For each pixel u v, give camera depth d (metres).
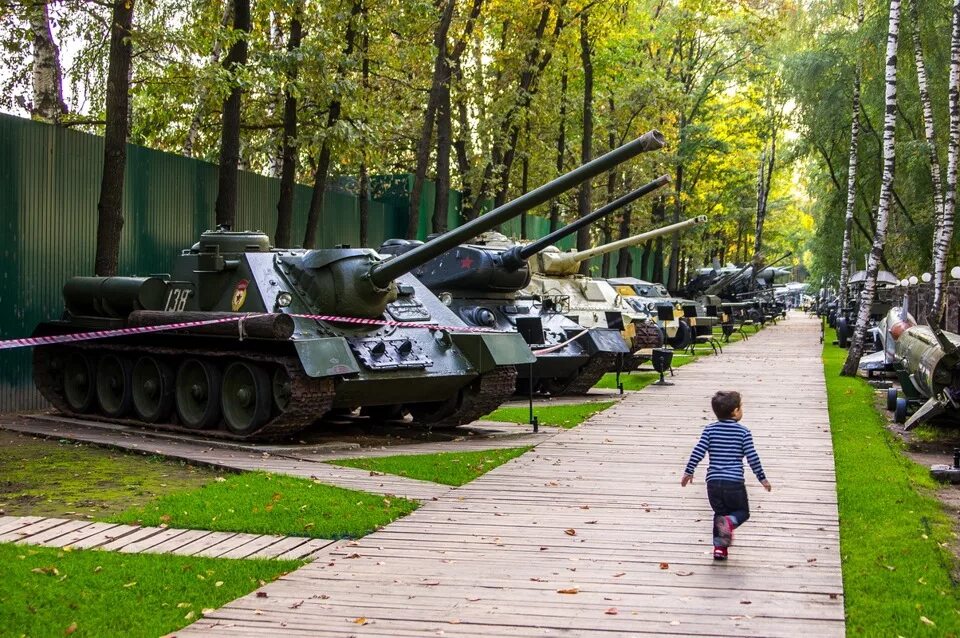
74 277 17.58
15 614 6.61
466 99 33.38
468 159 37.66
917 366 16.38
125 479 11.65
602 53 38.16
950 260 34.81
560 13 31.34
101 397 16.39
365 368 14.15
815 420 17.17
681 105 47.09
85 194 18.45
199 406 15.04
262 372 13.98
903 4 31.17
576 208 47.81
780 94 42.25
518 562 8.08
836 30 36.97
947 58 31.38
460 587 7.39
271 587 7.37
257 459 12.80
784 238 83.56
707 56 50.53
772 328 57.50
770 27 38.62
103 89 24.27
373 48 26.50
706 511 9.99
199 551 8.34
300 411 13.48
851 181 35.75
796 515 9.81
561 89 36.97
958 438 15.86
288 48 21.58
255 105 25.56
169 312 14.98
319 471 11.92
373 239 29.80
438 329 15.59
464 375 15.21
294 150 22.09
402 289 16.23
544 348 20.27
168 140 26.12
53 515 9.70
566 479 11.70
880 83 34.12
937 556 8.29
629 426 16.59
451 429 16.19
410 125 32.91
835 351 36.28
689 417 17.80
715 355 34.69
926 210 33.69
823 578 7.65
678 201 52.12
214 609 6.84
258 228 24.00
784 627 6.55
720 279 52.25
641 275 62.22
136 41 17.83
